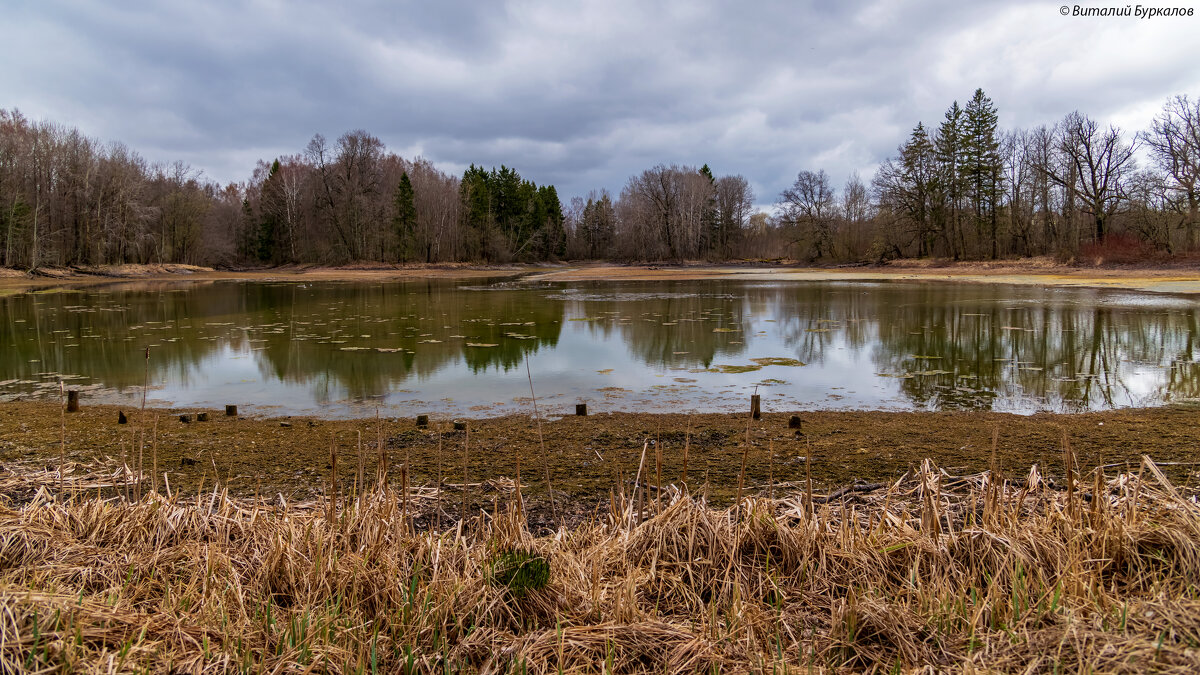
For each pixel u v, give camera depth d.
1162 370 10.16
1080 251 40.03
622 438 6.47
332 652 2.47
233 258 71.44
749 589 2.97
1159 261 34.97
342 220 65.94
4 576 2.87
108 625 2.48
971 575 2.95
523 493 4.76
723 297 26.75
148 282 42.78
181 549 3.25
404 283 41.66
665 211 78.06
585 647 2.53
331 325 17.41
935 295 25.64
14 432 6.84
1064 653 2.29
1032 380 9.62
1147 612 2.44
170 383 9.93
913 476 4.61
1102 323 15.74
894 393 8.92
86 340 14.59
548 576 2.92
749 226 92.00
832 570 3.10
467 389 9.39
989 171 51.47
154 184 63.41
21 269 44.38
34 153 46.88
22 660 2.19
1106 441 5.93
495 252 75.50
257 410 8.17
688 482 5.03
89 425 7.20
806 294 27.86
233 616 2.74
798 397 8.73
